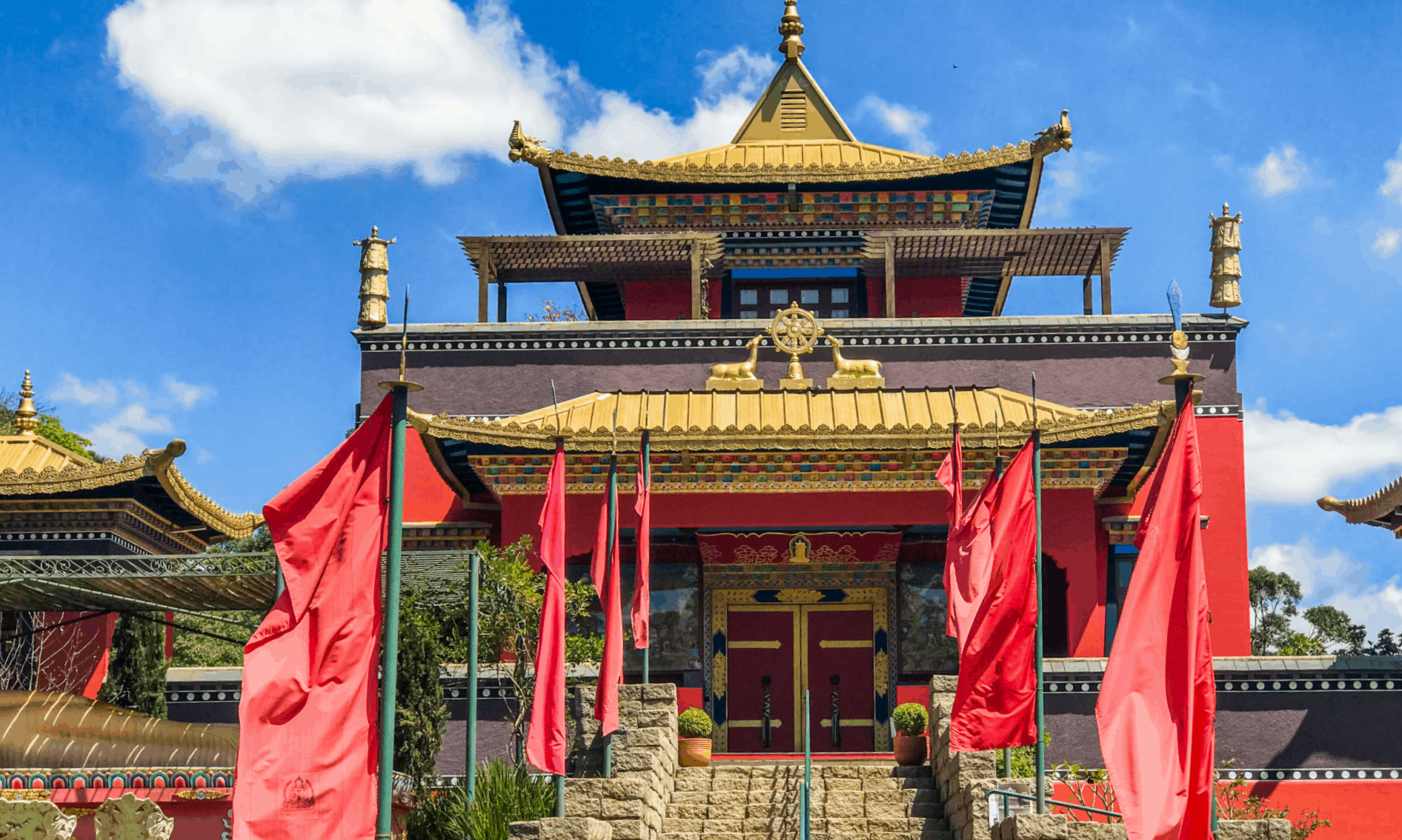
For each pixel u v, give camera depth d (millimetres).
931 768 23859
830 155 39500
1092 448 28828
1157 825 15023
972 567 20562
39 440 31344
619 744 22500
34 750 22828
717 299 39250
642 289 39031
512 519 29609
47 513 30031
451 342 34438
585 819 18891
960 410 29266
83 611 27969
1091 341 34000
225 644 42688
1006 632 18672
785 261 39094
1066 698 27922
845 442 28141
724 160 39562
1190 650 15578
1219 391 33469
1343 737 27641
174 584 24266
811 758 26641
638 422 29359
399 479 15422
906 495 29219
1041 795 18219
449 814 21562
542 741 19266
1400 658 27953
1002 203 40312
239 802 14508
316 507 15266
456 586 24688
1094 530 29156
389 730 15102
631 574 30516
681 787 23719
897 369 34062
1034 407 19266
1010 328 34062
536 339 34406
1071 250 36594
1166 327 33812
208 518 30922
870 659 30781
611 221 39844
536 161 37406
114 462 29078
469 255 35750
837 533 30750
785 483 29297
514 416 34031
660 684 22844
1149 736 15359
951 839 21594
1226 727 27750
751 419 29359
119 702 29797
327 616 15094
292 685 14852
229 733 24062
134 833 18688
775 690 30672
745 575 30984
